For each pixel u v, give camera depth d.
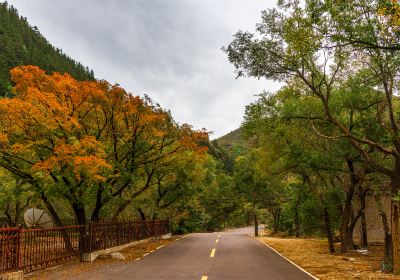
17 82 17.88
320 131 19.95
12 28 161.12
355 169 22.81
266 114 20.06
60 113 16.47
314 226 30.16
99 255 18.14
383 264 14.64
